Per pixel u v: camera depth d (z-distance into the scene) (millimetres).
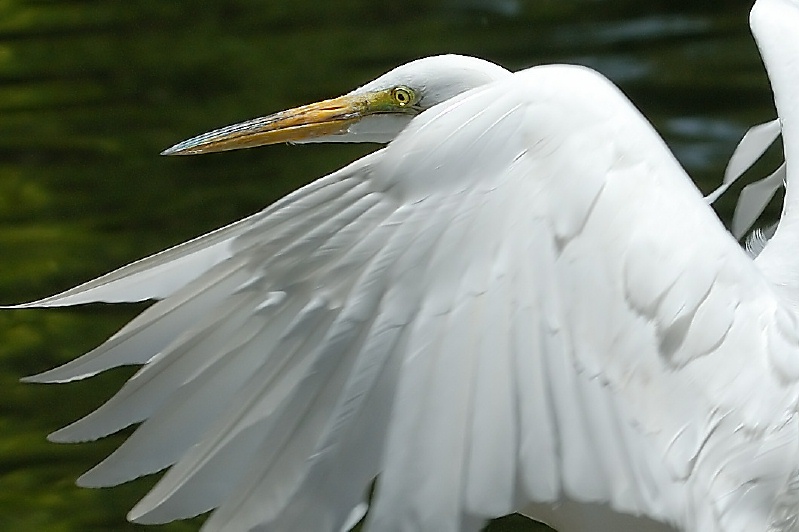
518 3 22625
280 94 19094
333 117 9078
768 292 5371
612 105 4797
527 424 4508
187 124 18266
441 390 4492
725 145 16641
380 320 4520
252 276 4590
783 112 7176
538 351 4586
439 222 4598
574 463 4559
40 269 14289
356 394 4488
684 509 4996
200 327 4574
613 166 4734
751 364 5211
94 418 4496
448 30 21406
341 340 4512
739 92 18391
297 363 4551
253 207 15656
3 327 13086
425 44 20781
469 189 4641
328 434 4484
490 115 4719
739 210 9234
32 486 10773
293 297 4574
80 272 14164
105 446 11383
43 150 17734
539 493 4480
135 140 17922
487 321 4562
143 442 4520
